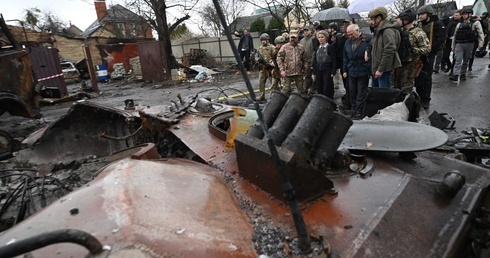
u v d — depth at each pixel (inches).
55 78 475.8
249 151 67.5
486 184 67.2
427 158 80.2
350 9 373.4
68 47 983.0
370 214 58.3
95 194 58.5
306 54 291.0
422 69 235.6
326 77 274.8
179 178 67.1
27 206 109.9
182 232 49.1
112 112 151.6
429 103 253.8
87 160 154.6
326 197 64.2
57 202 59.4
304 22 653.3
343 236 53.5
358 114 217.8
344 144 82.8
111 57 879.1
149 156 82.1
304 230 49.2
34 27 1352.1
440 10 976.3
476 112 228.8
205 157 86.9
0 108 243.8
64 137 153.4
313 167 63.0
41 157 153.0
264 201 63.8
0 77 234.7
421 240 53.1
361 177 71.0
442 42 275.6
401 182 67.7
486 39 531.5
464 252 56.6
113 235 47.2
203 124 111.3
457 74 343.0
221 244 48.8
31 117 266.2
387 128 89.4
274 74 323.6
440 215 58.4
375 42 201.3
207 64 781.9
